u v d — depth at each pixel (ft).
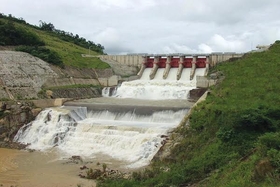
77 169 136.77
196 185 94.43
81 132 178.09
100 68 315.99
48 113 200.44
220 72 242.99
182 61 308.40
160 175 108.58
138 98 262.06
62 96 246.47
